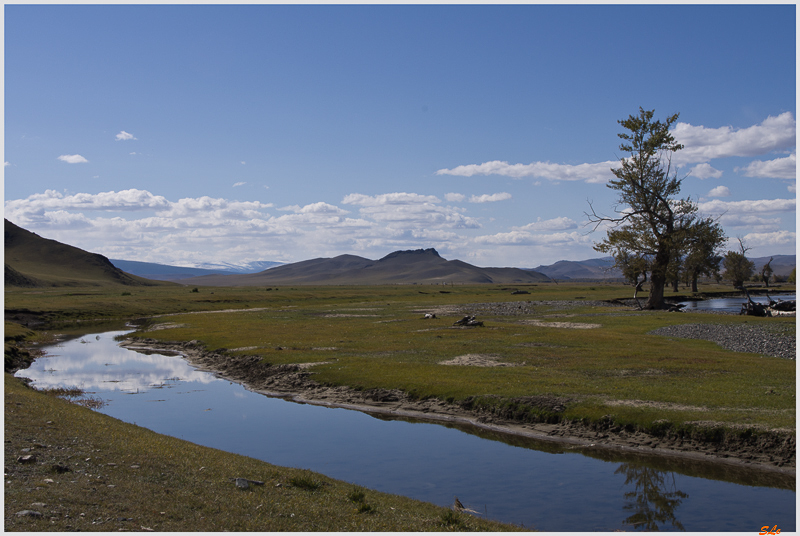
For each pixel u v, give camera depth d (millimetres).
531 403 27453
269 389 35969
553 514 16062
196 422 27875
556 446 23234
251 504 13344
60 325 89812
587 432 24219
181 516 11867
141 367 45969
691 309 96312
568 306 99375
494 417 27328
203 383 38844
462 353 43438
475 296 157375
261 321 79000
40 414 20297
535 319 73812
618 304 111062
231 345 52469
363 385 33875
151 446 18062
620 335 53062
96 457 15625
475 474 19859
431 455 22203
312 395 33812
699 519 15547
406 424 27312
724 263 172625
